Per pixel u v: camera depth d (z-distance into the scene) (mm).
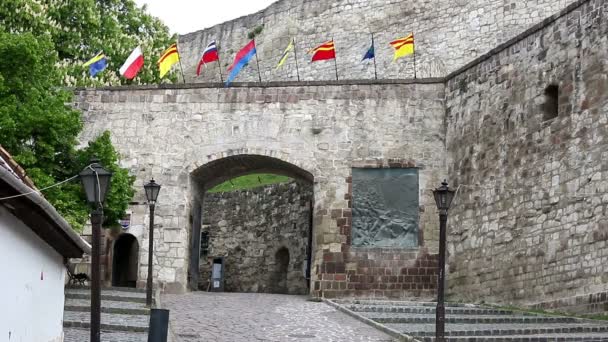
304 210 36594
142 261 28812
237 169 31250
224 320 20625
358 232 28531
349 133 29094
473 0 41219
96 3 39469
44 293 13094
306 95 29469
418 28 43312
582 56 22688
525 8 39438
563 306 22062
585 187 21891
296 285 36250
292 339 17766
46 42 23344
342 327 19734
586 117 22219
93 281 13781
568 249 22219
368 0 45875
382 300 27609
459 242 27188
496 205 25578
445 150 28641
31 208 11156
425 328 19094
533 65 24734
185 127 29703
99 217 13977
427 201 28469
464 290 26625
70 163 23562
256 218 39344
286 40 49156
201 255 40781
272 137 29344
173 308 22828
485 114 26688
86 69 35156
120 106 29953
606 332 18375
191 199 29781
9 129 21156
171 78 40406
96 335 13609
